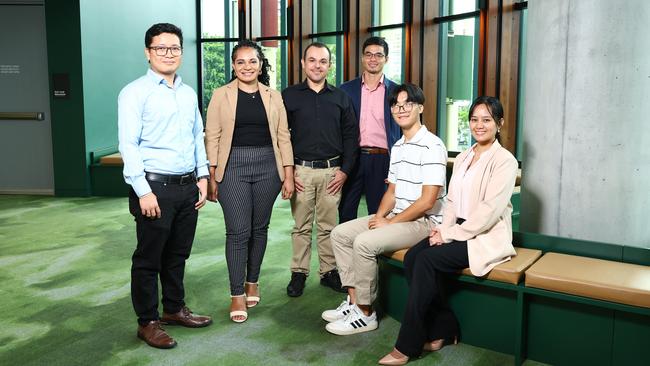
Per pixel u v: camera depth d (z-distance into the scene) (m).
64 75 7.78
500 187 2.86
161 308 3.64
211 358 2.94
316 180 3.82
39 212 6.77
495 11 6.66
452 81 7.95
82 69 7.77
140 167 2.82
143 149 2.89
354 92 4.07
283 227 5.98
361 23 8.98
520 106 6.88
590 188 3.23
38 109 7.93
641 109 3.09
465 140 8.05
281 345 3.09
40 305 3.69
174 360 2.91
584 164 3.23
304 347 3.06
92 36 8.02
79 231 5.77
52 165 8.01
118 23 8.73
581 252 3.03
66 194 7.92
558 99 3.29
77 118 7.82
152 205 2.85
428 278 2.84
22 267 4.53
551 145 3.35
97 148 8.20
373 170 4.03
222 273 4.38
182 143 2.97
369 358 2.93
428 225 3.33
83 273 4.38
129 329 3.31
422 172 3.25
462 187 3.04
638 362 2.61
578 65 3.19
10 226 5.99
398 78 8.81
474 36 7.42
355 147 3.92
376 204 4.07
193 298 3.83
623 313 2.62
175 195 2.96
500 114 2.97
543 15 3.33
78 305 3.70
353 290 3.40
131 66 9.20
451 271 2.90
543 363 2.85
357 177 4.05
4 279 4.22
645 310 2.47
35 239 5.43
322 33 9.83
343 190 4.09
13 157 8.03
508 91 6.78
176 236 3.17
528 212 3.54
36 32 7.82
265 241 3.64
